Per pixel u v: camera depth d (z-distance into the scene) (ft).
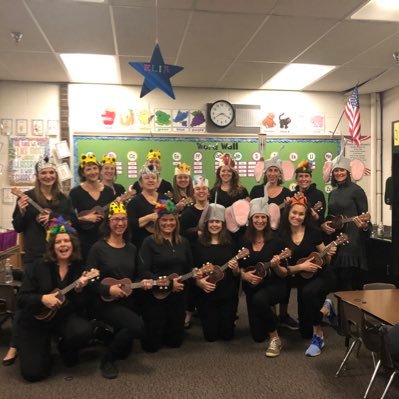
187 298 11.32
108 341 10.57
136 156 18.07
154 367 9.31
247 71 15.92
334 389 8.25
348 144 19.54
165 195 11.76
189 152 18.44
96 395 8.07
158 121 18.20
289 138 19.04
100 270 9.39
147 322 10.00
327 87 18.47
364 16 11.23
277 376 8.84
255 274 10.14
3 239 13.62
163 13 10.85
